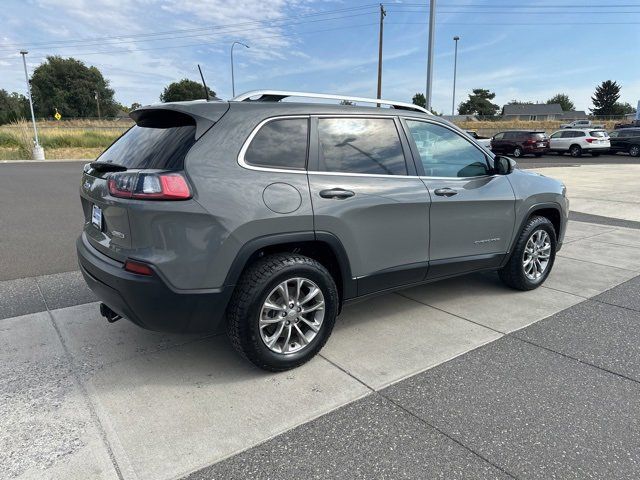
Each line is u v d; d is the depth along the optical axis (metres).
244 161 2.92
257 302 2.93
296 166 3.11
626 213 9.55
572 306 4.39
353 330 3.84
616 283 5.07
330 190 3.17
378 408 2.77
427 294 4.70
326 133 3.29
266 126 3.06
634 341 3.66
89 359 3.32
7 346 3.51
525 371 3.20
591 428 2.59
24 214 9.14
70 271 5.44
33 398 2.84
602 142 26.59
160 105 3.11
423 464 2.32
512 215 4.38
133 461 2.32
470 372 3.18
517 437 2.52
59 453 2.37
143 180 2.68
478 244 4.18
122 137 3.54
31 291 4.72
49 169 19.58
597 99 89.50
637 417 2.69
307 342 3.22
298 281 3.09
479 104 95.00
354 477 2.23
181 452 2.39
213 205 2.75
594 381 3.08
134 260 2.71
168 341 3.61
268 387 2.98
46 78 89.62
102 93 95.62
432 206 3.73
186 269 2.73
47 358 3.33
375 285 3.56
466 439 2.50
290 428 2.58
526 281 4.68
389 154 3.59
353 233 3.30
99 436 2.50
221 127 2.91
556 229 5.07
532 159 26.20
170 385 3.00
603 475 2.24
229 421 2.63
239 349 3.01
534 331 3.84
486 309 4.30
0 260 5.89
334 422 2.64
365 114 3.53
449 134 4.05
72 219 8.64
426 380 3.07
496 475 2.24
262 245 2.92
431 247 3.83
